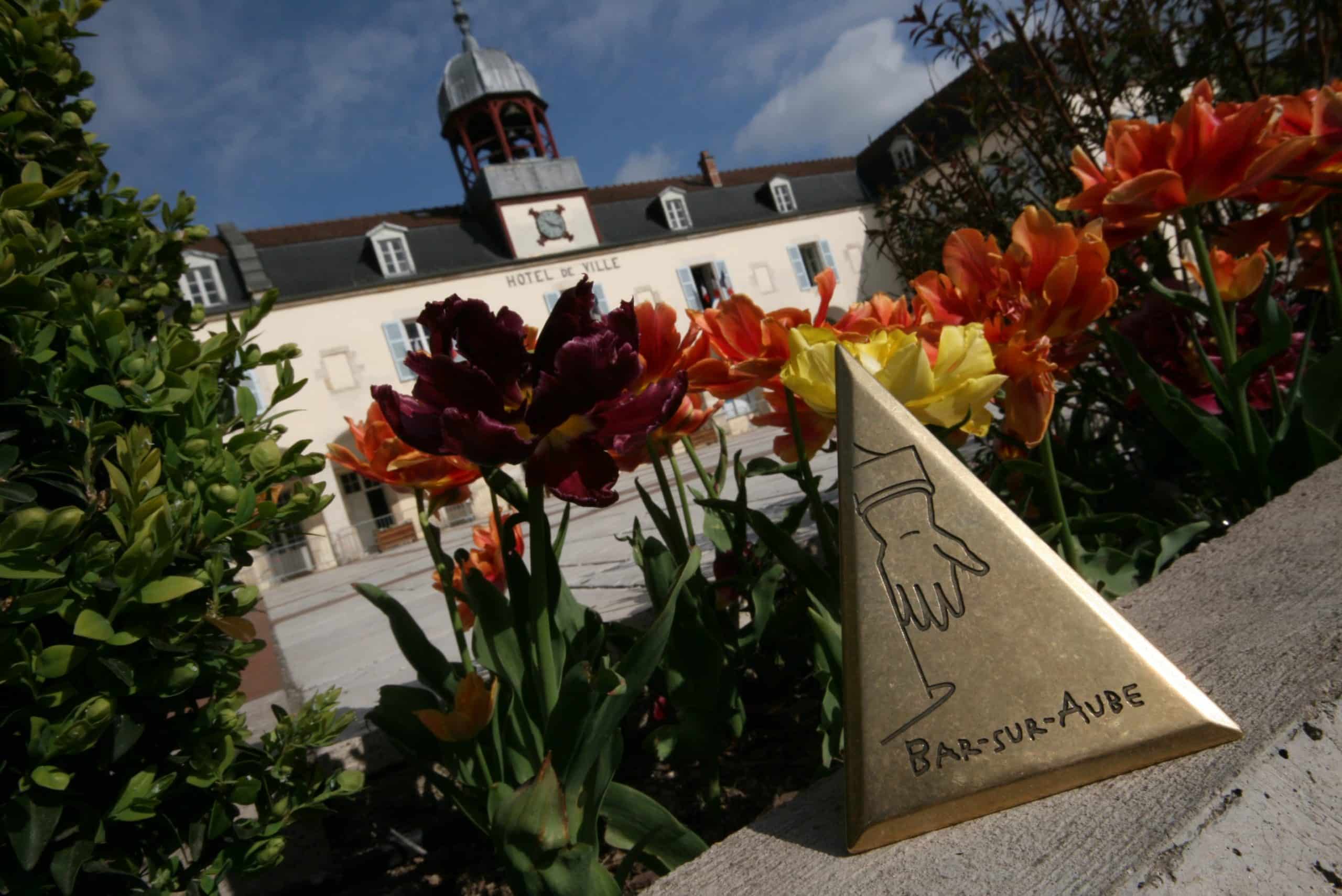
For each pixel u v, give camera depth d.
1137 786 0.74
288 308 25.45
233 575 1.04
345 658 3.74
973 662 0.82
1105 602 0.84
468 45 31.22
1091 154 2.31
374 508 24.98
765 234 32.56
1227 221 2.22
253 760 1.06
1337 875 0.67
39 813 0.81
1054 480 1.33
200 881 1.02
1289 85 2.22
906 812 0.79
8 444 0.92
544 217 29.80
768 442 16.05
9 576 0.77
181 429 1.04
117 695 0.89
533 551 0.99
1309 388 1.43
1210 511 1.79
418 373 0.81
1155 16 2.26
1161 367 1.81
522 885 0.96
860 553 0.88
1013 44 2.40
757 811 1.39
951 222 2.66
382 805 1.58
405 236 28.62
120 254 1.28
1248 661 0.89
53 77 1.19
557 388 0.78
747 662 1.63
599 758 1.00
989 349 0.92
